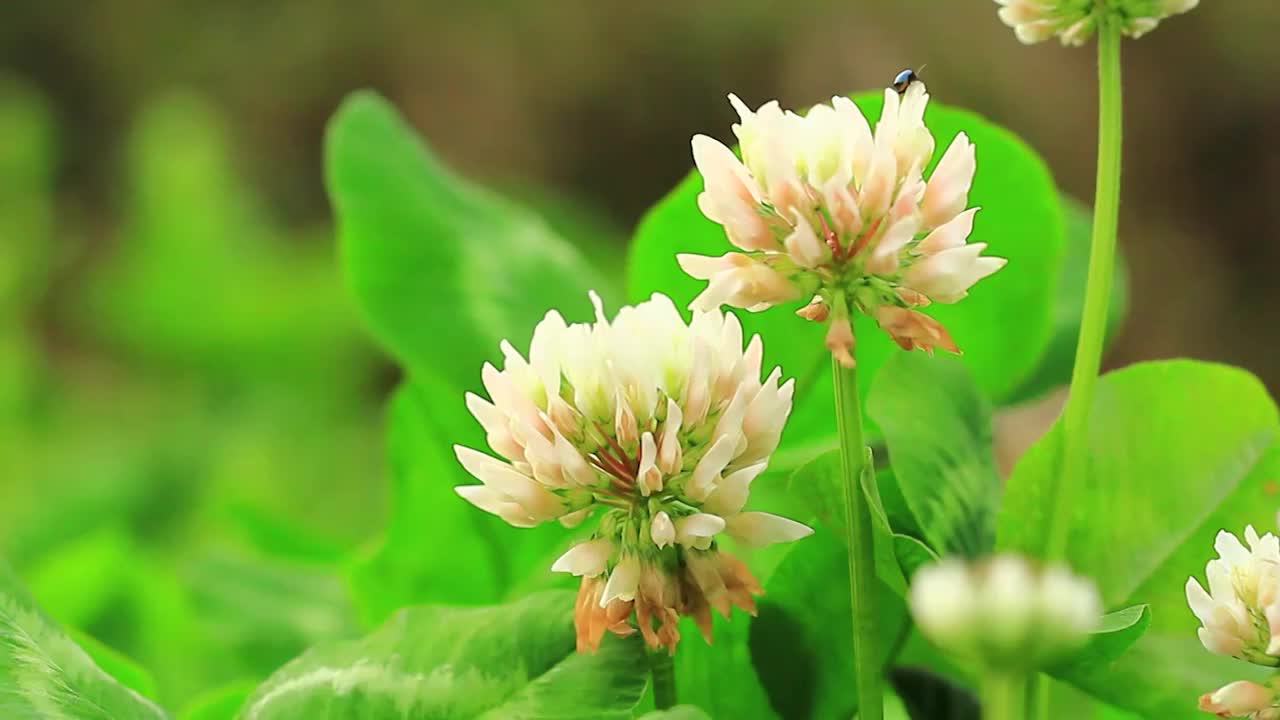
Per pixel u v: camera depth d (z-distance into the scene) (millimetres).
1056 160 2342
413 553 383
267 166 2855
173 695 414
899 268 304
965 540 328
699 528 301
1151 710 323
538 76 2771
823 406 366
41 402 1621
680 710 303
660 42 2701
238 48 2896
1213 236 2406
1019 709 306
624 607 308
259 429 1455
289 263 1753
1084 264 406
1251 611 306
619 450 306
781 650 327
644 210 2779
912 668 344
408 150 389
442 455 380
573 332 307
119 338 1713
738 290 304
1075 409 317
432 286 379
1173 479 331
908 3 2455
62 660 313
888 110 304
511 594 364
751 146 304
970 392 340
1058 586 272
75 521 1104
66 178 2863
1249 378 331
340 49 2842
